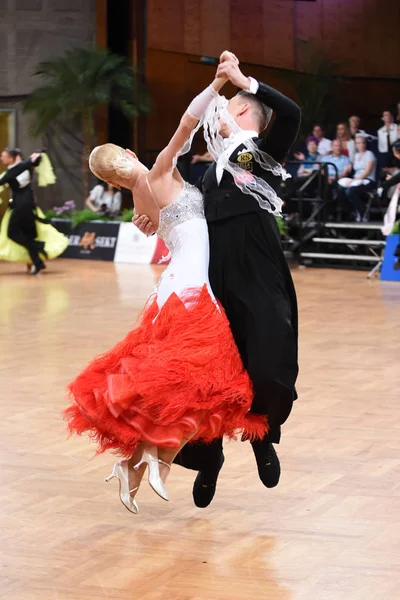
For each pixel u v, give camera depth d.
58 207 21.36
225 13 21.56
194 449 4.63
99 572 4.09
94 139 20.94
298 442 6.09
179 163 17.52
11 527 4.64
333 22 21.92
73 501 5.02
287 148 4.30
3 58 21.25
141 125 21.61
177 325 4.13
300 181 17.03
